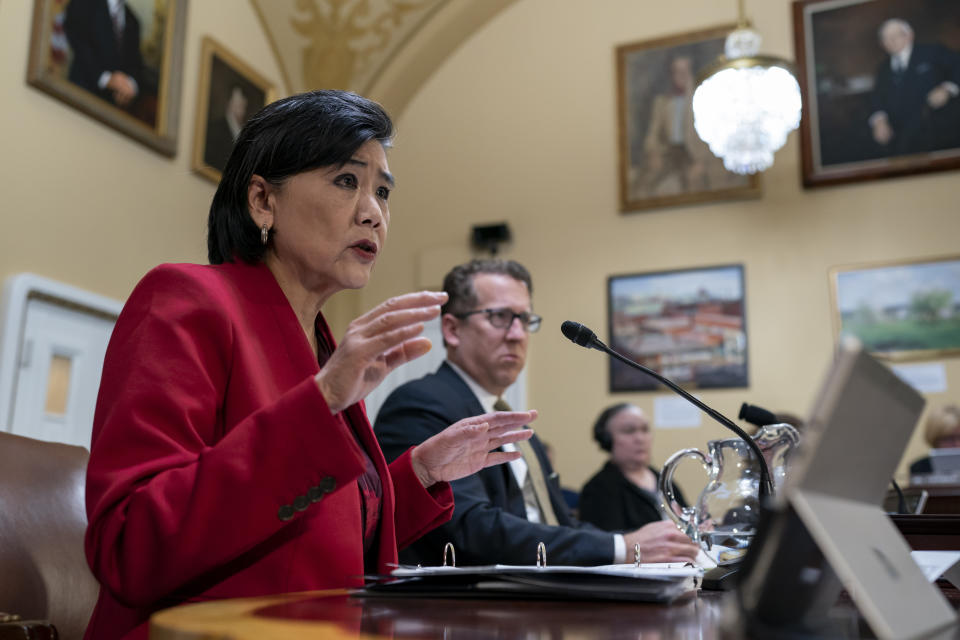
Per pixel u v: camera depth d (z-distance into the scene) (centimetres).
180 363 129
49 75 475
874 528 79
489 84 744
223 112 610
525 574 108
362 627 80
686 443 631
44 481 184
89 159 504
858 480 79
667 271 664
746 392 627
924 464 525
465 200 728
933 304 602
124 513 115
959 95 627
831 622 85
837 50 659
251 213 157
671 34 701
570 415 661
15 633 129
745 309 639
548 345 680
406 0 706
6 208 451
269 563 130
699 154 674
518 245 705
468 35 754
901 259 616
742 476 155
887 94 641
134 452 120
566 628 81
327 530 136
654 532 224
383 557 156
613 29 722
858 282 621
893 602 70
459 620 86
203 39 598
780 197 652
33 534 173
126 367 129
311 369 146
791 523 69
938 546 160
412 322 118
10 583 162
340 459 116
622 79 706
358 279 158
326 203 155
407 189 745
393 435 250
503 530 228
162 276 139
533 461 282
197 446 123
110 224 513
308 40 691
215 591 128
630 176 688
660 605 101
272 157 156
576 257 689
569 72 726
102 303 493
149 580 113
